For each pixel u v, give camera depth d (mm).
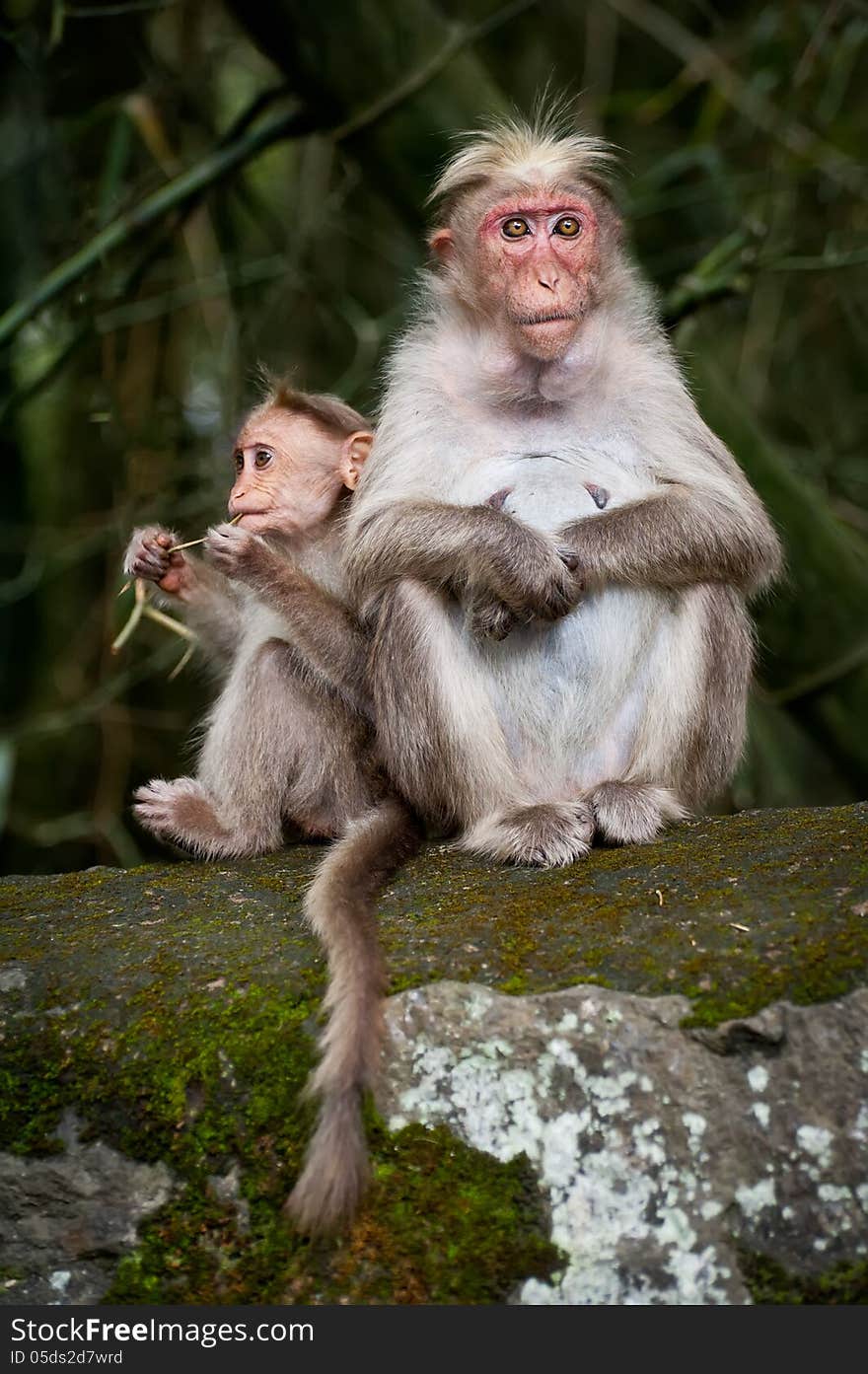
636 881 8117
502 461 9859
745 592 9656
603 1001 7066
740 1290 6715
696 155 14602
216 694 12047
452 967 7312
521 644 9656
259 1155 7078
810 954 7117
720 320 17516
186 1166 7129
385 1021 7141
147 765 17750
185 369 17250
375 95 12391
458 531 9172
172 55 15953
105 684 16375
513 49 18812
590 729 9688
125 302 14398
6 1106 7348
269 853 9906
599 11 17453
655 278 15375
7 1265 7148
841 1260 6695
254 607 10500
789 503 12766
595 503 9727
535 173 9875
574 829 8883
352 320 15367
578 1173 6883
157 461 15727
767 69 15742
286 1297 6930
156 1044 7348
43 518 16781
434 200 10570
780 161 15492
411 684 9305
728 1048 6930
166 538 10445
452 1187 6922
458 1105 7012
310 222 15477
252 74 17531
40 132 14961
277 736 9891
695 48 16094
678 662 9383
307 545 10609
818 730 13164
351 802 10148
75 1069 7363
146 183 14852
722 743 9539
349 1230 6918
